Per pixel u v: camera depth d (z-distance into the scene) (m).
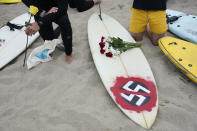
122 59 2.52
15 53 2.94
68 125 1.92
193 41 2.88
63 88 2.33
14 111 2.11
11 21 3.66
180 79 2.37
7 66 2.78
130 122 1.90
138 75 2.30
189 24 3.19
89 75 2.49
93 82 2.38
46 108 2.11
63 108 2.09
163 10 2.60
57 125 1.93
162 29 2.73
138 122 1.86
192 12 3.74
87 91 2.27
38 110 2.09
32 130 1.91
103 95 2.21
